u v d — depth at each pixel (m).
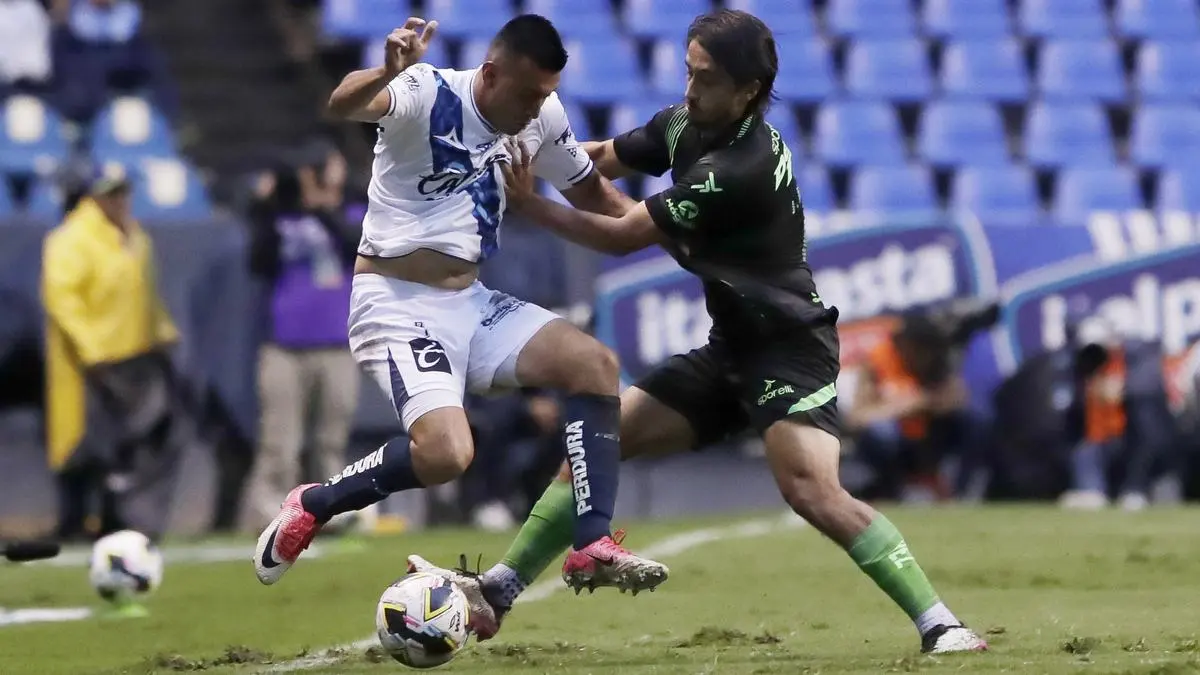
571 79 64.19
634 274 47.34
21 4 59.47
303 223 42.94
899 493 49.38
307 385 43.38
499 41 19.11
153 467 44.22
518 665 19.23
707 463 49.59
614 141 21.16
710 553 35.25
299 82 66.44
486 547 38.06
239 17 68.62
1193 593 26.83
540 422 46.41
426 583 18.23
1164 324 50.62
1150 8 72.00
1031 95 68.00
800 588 28.56
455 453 18.91
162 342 43.84
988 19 70.44
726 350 19.80
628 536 40.12
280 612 26.66
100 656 21.53
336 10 65.25
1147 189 66.62
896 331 48.84
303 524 19.27
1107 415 49.62
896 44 67.81
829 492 19.00
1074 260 50.12
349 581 31.22
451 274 19.67
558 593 28.31
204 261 45.22
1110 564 31.72
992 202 61.94
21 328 44.12
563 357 19.52
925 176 61.31
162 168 55.62
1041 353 49.69
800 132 65.69
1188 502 50.78
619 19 68.31
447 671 18.73
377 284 19.64
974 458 49.81
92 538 43.91
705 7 68.12
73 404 42.94
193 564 35.53
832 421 19.20
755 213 19.05
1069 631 21.42
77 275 42.28
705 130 19.39
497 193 19.73
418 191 19.44
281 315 42.97
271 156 62.78
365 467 19.28
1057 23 71.00
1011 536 37.94
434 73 19.16
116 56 60.41
